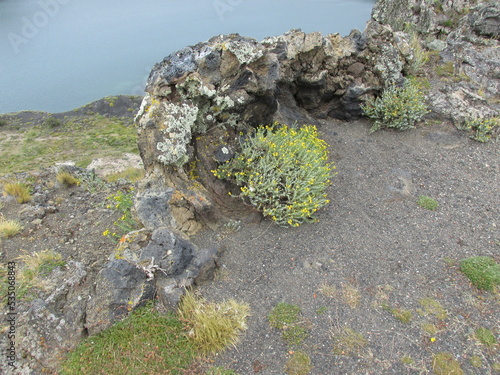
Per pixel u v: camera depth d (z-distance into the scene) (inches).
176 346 162.1
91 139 1233.4
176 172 217.3
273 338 164.1
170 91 211.2
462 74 350.9
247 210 230.1
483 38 378.6
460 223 221.9
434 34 422.3
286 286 186.2
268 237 214.7
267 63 230.4
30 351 161.9
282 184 214.7
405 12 434.6
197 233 214.7
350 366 151.3
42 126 1395.2
